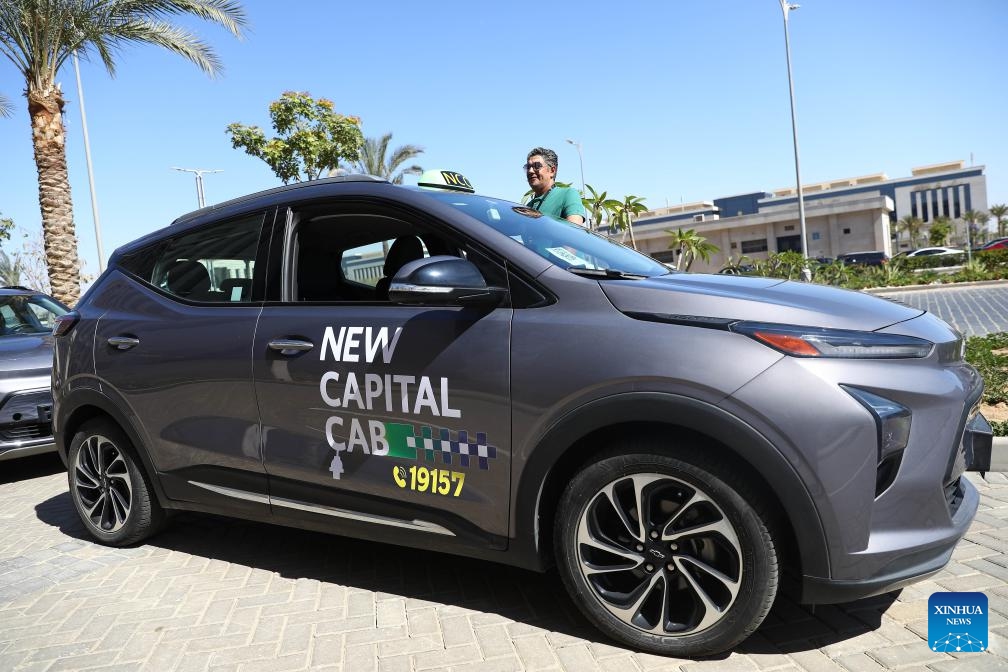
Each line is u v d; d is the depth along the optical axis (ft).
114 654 8.43
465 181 10.87
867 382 6.79
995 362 19.36
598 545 7.72
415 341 8.53
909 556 6.83
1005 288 62.18
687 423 6.97
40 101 39.47
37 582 10.78
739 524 7.03
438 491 8.46
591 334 7.58
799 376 6.77
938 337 7.48
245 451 9.93
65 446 12.39
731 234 194.70
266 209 10.37
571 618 8.64
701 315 7.33
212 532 12.66
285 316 9.70
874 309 7.75
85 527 13.12
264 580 10.39
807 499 6.70
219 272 10.64
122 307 11.53
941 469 6.94
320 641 8.45
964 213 315.37
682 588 7.70
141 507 11.62
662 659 7.58
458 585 9.82
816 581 6.86
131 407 11.08
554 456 7.66
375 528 9.06
